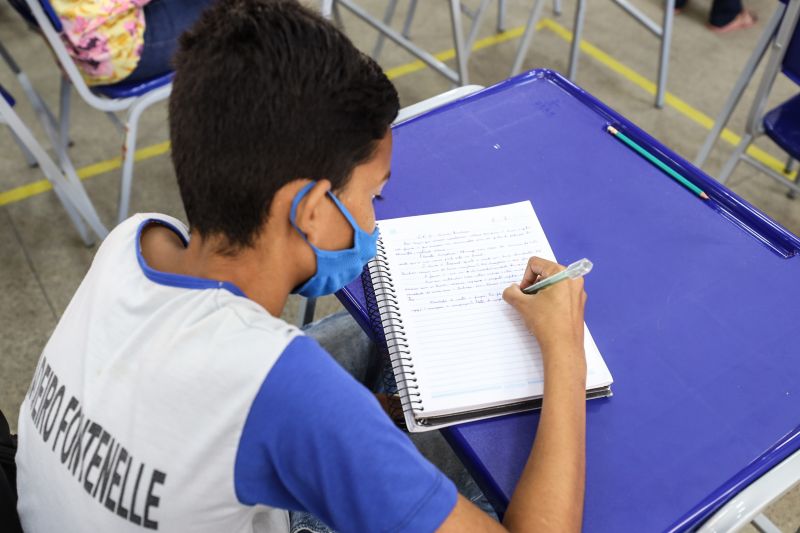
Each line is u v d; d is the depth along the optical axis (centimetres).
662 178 104
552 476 66
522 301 81
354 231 66
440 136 110
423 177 103
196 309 57
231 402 53
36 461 63
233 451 53
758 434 76
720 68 268
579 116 113
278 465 53
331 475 53
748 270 92
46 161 174
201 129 55
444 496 55
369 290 88
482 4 234
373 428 54
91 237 200
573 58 250
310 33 55
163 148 228
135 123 165
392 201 99
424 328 82
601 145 109
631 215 98
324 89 55
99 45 147
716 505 71
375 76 59
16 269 193
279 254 61
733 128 243
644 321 86
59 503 60
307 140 55
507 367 78
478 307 84
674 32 284
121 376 57
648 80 262
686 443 75
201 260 61
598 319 86
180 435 54
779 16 165
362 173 62
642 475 72
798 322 86
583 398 73
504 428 75
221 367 53
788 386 80
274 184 56
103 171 220
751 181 224
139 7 149
